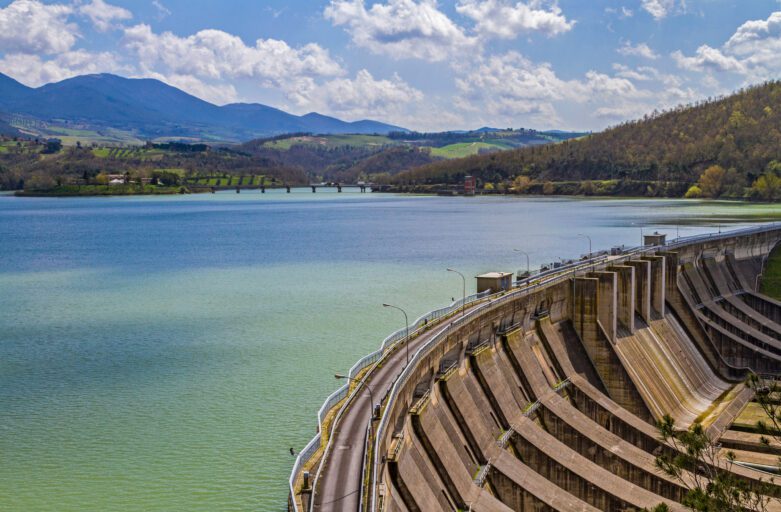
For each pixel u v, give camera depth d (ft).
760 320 475.31
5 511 222.28
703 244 495.41
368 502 153.38
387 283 584.81
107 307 496.23
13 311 485.15
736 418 331.36
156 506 223.71
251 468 246.06
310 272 646.74
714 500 136.46
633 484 241.35
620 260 390.83
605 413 297.12
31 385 330.75
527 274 391.86
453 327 243.60
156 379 337.11
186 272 653.30
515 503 226.58
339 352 379.76
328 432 192.34
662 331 393.29
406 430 196.85
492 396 256.93
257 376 339.57
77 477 241.96
